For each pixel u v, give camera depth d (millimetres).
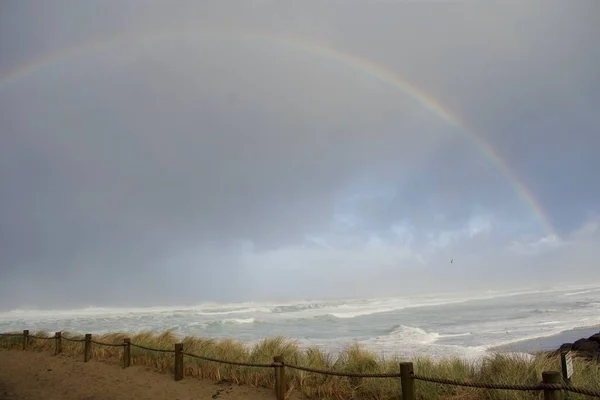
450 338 19000
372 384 7105
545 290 79375
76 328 27922
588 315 27922
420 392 6609
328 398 7078
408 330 21375
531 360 7516
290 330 24594
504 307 39062
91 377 9914
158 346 11641
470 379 6965
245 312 43062
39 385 9578
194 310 47250
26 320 35688
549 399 4367
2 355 14133
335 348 15641
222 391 7984
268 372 8312
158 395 8094
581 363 7430
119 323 31281
